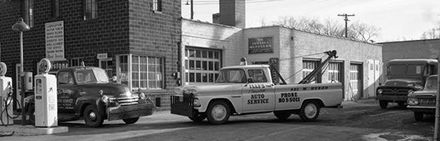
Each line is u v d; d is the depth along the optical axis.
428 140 12.22
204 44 24.64
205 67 25.08
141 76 21.16
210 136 12.62
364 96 38.28
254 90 15.99
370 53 39.56
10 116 15.41
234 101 15.70
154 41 21.66
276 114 17.72
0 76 15.43
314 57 30.39
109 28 21.06
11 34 24.75
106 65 21.38
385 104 23.44
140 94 16.00
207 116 15.44
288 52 27.47
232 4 28.12
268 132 13.44
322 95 17.19
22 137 13.05
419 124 15.81
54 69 22.95
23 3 24.39
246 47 27.77
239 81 16.22
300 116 16.86
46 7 23.28
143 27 21.11
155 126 15.21
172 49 22.62
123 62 20.84
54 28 22.94
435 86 17.25
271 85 16.27
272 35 26.84
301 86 16.77
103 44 21.27
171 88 22.41
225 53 26.20
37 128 13.74
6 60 24.95
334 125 15.44
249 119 17.83
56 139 12.48
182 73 23.05
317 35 30.84
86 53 21.86
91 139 12.33
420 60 24.06
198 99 15.26
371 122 16.42
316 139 12.27
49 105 13.97
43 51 23.38
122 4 20.62
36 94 14.02
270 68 16.78
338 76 34.53
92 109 15.16
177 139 12.11
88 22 21.78
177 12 22.97
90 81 16.19
